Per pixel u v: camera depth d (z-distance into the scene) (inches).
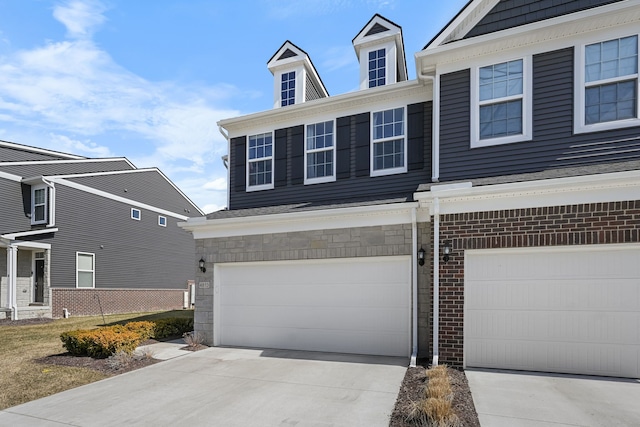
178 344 359.9
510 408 180.9
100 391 225.0
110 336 306.0
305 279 331.0
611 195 226.2
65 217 663.8
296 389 219.8
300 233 331.0
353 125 374.9
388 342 299.0
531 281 246.4
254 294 349.7
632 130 247.3
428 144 341.4
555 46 269.0
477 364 252.4
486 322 253.0
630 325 227.0
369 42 421.4
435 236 262.4
